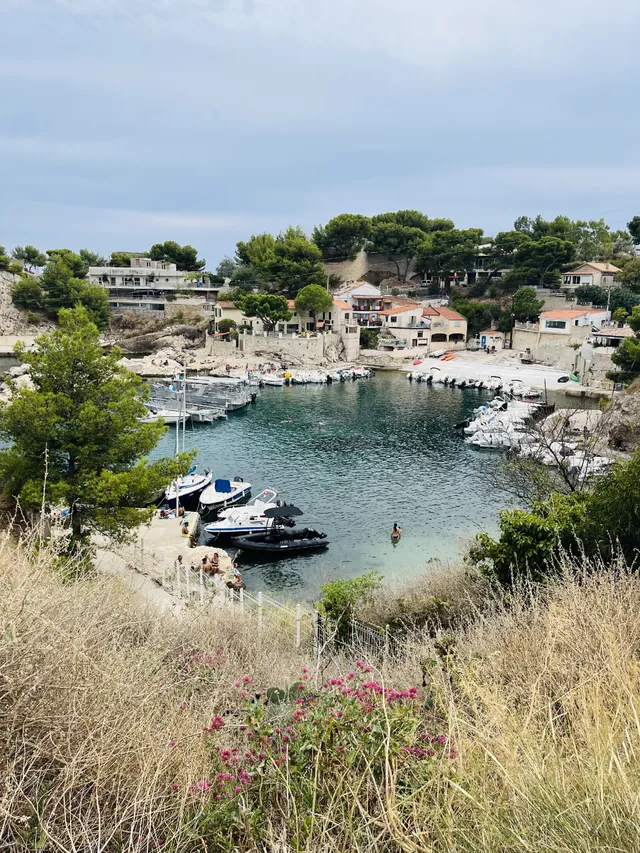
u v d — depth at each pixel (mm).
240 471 41625
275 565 26641
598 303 99062
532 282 113250
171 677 6559
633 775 3689
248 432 54281
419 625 13328
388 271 136250
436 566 20969
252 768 4520
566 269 109562
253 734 4840
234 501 34750
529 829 3457
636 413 42750
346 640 13320
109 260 134250
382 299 114062
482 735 4305
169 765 4293
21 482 17062
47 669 4266
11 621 4305
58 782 3775
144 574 19891
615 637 6211
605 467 27859
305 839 3775
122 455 17906
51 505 14594
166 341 105188
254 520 29469
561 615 7211
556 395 70750
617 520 12430
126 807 3721
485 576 14375
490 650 7547
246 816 3957
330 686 5484
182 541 25953
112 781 3943
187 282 122250
